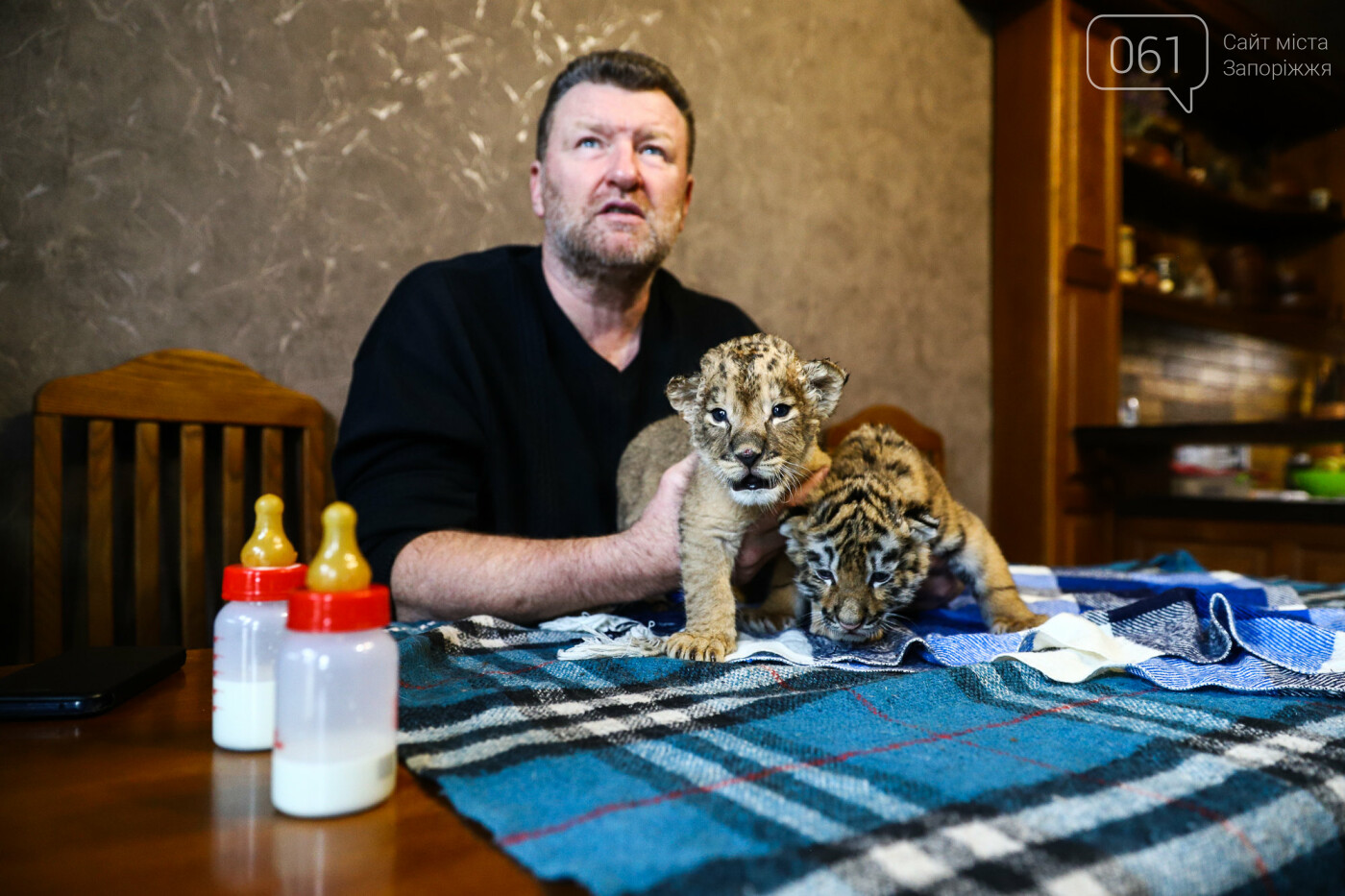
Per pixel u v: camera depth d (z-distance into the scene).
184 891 0.55
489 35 2.91
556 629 1.46
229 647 0.88
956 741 0.83
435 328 2.07
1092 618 1.25
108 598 2.20
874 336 3.98
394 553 1.70
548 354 2.24
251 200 2.52
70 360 2.28
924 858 0.57
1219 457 4.92
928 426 4.19
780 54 3.64
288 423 2.48
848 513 1.33
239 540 2.39
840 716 0.92
